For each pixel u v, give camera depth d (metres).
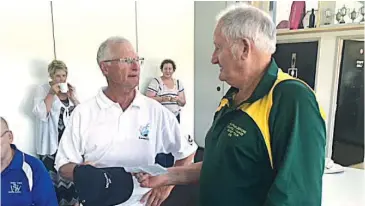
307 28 3.72
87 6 3.45
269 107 0.89
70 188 2.37
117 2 3.69
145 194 1.34
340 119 3.55
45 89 3.03
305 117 0.83
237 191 0.95
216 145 1.02
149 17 4.05
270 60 0.96
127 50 1.35
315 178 0.82
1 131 1.19
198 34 4.69
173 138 1.57
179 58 4.48
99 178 1.19
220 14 1.04
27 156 1.31
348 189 1.50
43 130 2.85
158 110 1.50
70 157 1.40
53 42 3.21
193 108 4.82
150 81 4.12
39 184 1.29
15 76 2.96
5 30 2.87
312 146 0.82
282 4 3.92
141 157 1.45
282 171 0.81
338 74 3.51
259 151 0.89
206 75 4.70
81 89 3.46
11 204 1.21
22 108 3.00
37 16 3.08
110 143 1.40
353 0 3.33
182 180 1.30
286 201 0.79
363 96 3.29
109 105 1.41
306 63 3.79
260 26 0.92
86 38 3.47
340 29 3.43
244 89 1.00
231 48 0.95
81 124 1.41
